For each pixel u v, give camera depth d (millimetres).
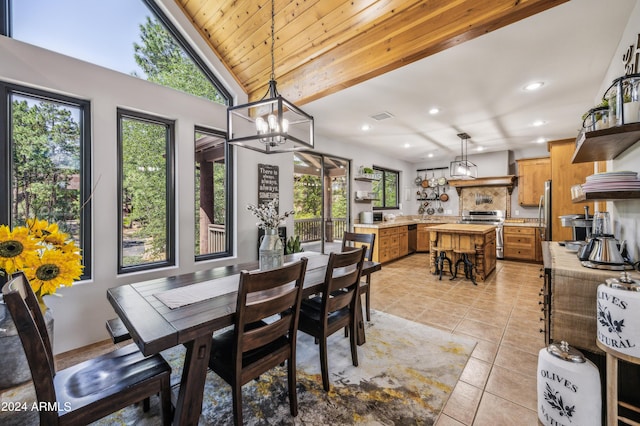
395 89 3004
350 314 2072
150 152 2881
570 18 1897
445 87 2951
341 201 5895
